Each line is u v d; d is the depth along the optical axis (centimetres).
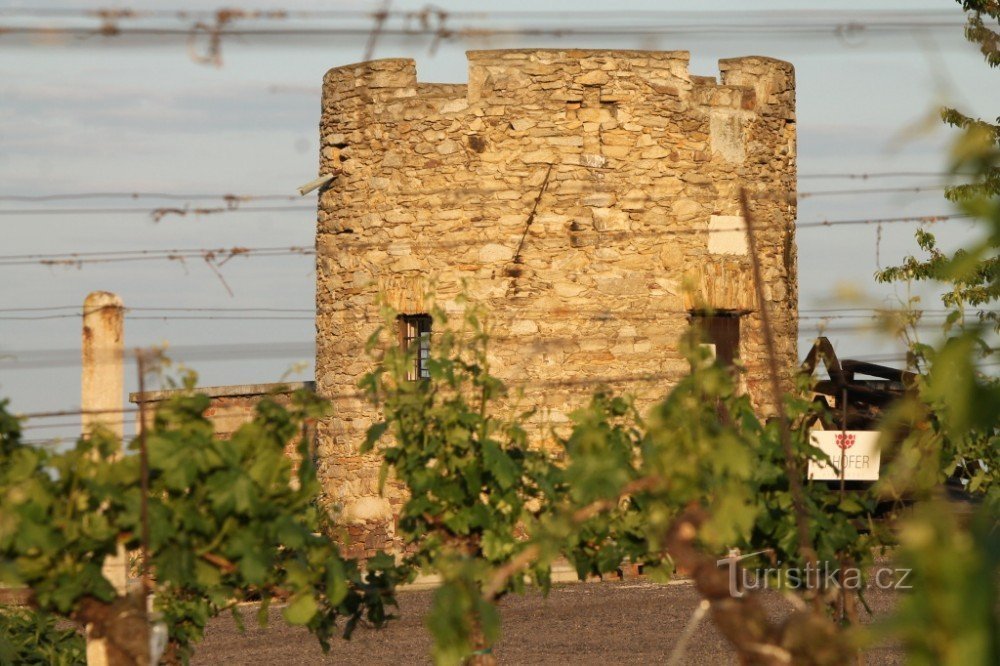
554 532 2244
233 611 3466
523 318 7531
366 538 7812
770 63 8162
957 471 4219
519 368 7488
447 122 7719
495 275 7588
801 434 3622
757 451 3325
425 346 3544
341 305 8081
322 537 3128
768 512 3406
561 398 7431
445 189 7706
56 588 2694
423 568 3275
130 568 4341
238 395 8506
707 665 5294
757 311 7881
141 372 2684
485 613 2100
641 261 7631
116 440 2772
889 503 4334
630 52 7662
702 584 2250
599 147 7619
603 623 6369
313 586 3173
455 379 3312
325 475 8088
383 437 7794
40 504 2625
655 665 5331
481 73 7669
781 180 8219
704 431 2295
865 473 4325
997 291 1091
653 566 3338
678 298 7662
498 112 7638
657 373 7569
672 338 7625
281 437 2911
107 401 3297
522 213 7594
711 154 7844
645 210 7662
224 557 2844
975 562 993
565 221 7588
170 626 3584
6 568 2569
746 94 8012
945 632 995
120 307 3331
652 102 7688
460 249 7650
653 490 2508
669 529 2319
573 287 7556
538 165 7594
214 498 2719
